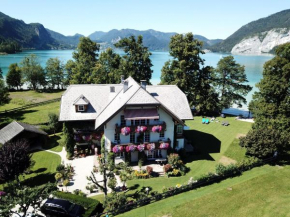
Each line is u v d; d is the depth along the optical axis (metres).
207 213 25.77
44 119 62.00
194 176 35.56
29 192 21.86
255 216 25.09
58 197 29.59
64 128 40.94
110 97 44.59
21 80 107.12
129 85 44.25
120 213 27.00
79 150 42.88
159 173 36.62
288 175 33.84
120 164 36.53
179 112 41.31
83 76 77.75
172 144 40.16
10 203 20.72
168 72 65.88
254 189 30.20
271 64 41.97
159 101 38.44
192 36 62.88
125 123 37.94
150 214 26.03
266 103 42.91
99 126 36.44
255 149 36.69
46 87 115.50
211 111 67.12
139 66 73.50
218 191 29.86
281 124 40.31
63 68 111.50
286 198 28.22
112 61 75.94
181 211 26.23
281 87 40.34
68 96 42.84
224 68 65.62
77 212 26.77
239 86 65.81
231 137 50.09
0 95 63.19
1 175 29.50
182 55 63.47
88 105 42.47
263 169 35.94
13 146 32.19
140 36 72.38
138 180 34.94
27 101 83.50
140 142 38.53
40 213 27.48
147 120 38.31
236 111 75.81
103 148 38.84
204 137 50.16
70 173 35.34
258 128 40.16
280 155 40.19
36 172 36.88
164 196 29.77
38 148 45.41
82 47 86.88
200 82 64.25
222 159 40.94
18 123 44.50
